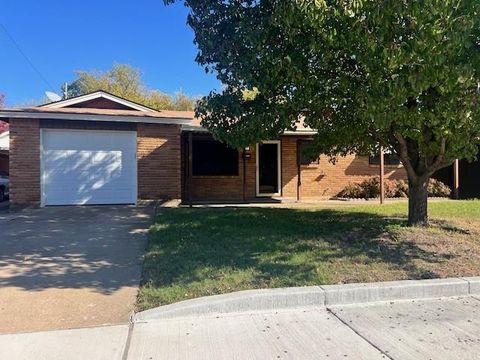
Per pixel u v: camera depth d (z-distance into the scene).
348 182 18.92
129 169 15.04
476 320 4.75
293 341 4.23
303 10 5.78
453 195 18.25
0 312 4.94
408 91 6.44
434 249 7.40
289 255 7.04
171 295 5.32
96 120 14.54
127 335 4.36
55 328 4.52
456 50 6.12
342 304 5.29
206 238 8.55
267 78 7.46
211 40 7.80
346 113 8.73
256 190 18.19
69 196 14.66
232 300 5.01
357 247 7.58
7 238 9.12
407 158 9.20
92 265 6.95
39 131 14.29
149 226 10.53
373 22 5.86
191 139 16.30
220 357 3.90
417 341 4.21
